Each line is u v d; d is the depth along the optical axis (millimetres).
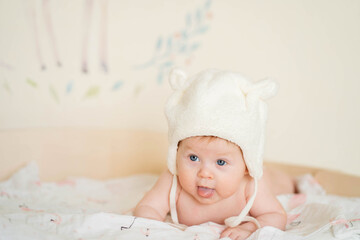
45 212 1113
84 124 2012
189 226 1124
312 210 1194
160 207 1146
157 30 1965
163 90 1965
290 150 1825
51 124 1964
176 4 1938
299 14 1755
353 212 1218
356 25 1652
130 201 1421
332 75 1714
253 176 1073
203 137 1003
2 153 1707
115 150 1938
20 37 1881
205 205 1131
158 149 1934
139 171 1947
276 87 1069
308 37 1747
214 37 1898
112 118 2021
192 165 1033
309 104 1770
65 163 1860
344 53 1684
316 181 1602
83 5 1948
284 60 1798
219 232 1028
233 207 1126
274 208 1107
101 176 1927
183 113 1020
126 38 1986
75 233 910
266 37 1818
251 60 1852
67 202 1400
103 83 2008
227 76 1061
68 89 1975
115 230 938
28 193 1439
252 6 1830
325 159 1755
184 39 1943
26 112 1915
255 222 1043
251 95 1047
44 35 1917
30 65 1907
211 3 1892
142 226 976
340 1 1677
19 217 1002
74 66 1973
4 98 1868
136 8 1971
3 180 1713
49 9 1913
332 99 1722
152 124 1993
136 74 1999
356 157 1690
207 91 1013
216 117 979
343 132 1710
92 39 1976
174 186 1145
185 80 1117
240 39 1860
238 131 983
